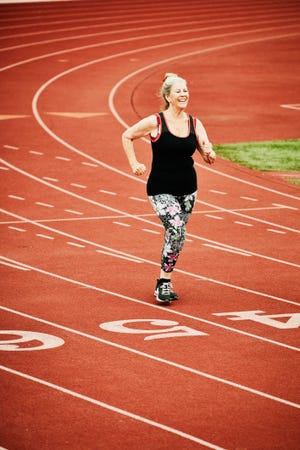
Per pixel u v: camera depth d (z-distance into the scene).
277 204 19.42
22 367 10.22
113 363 10.37
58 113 30.23
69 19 60.81
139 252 15.54
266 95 34.78
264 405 9.19
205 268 14.57
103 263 14.81
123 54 46.91
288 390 9.60
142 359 10.51
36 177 21.62
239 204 19.36
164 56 46.69
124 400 9.28
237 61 45.22
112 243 16.14
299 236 16.80
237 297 13.04
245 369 10.22
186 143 12.27
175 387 9.65
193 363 10.38
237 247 15.93
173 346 10.95
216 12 67.94
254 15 67.00
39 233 16.84
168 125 12.27
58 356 10.59
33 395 9.40
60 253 15.43
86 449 8.16
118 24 59.12
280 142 26.55
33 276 14.03
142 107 31.95
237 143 26.31
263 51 49.22
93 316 12.12
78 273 14.20
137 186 20.89
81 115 29.95
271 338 11.29
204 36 55.16
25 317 12.07
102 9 67.12
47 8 66.94
